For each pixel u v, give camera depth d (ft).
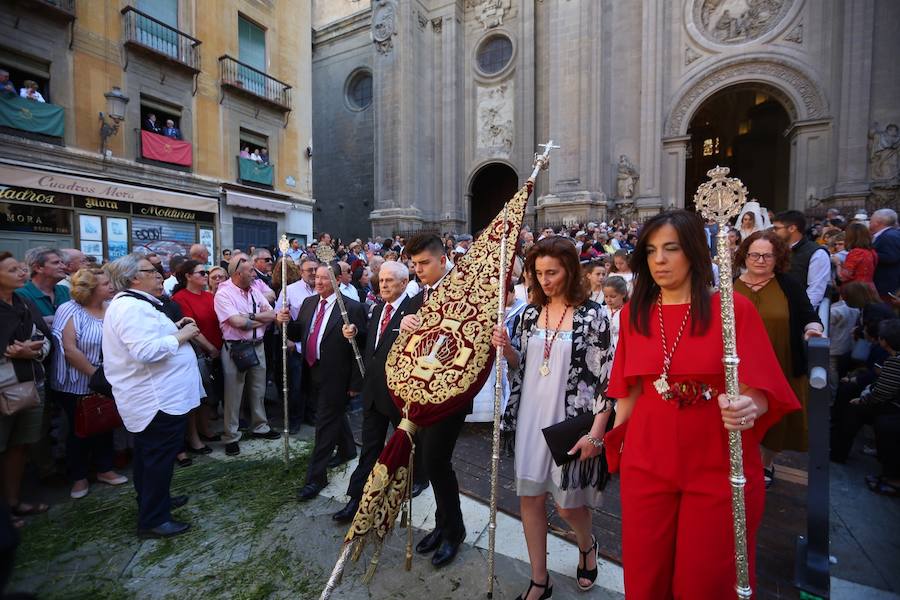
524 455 7.52
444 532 9.14
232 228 44.52
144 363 9.72
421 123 73.87
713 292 5.44
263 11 46.85
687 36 59.82
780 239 10.00
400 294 10.93
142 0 36.76
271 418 17.51
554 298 7.70
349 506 10.52
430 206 74.84
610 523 10.00
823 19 53.52
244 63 44.19
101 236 34.53
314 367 12.48
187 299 14.56
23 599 4.19
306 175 52.70
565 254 7.34
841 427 12.36
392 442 7.93
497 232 9.04
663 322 5.60
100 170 34.17
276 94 48.49
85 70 33.37
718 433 5.28
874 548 9.03
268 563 9.11
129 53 35.83
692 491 5.29
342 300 11.31
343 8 89.97
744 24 57.11
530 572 8.68
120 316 9.42
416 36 72.13
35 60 31.19
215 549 9.55
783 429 9.87
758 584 7.93
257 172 45.96
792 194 55.72
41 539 9.89
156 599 8.21
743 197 4.83
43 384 12.26
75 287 11.62
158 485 9.97
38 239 31.22
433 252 9.96
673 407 5.44
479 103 72.02
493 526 7.91
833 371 16.11
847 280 17.19
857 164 50.98
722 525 5.15
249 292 15.40
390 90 71.82
